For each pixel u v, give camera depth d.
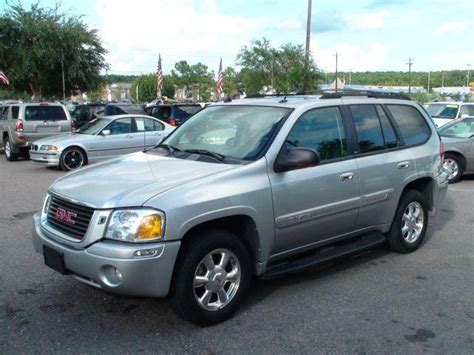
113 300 4.63
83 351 3.75
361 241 5.51
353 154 5.25
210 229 4.16
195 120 5.53
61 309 4.44
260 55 34.69
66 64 29.31
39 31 28.00
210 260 4.11
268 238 4.45
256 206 4.29
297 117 4.83
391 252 6.19
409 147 5.97
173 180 4.11
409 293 4.91
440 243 6.62
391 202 5.70
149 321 4.24
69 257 3.93
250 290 4.94
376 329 4.15
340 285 5.10
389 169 5.58
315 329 4.14
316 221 4.85
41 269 5.40
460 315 4.43
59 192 4.27
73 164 13.05
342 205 5.05
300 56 33.28
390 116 5.87
